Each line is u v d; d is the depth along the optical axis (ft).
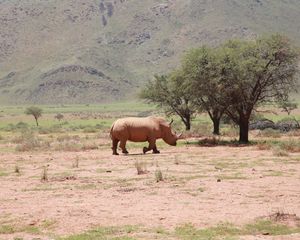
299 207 76.43
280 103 212.43
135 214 73.00
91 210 76.07
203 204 79.05
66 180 106.22
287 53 198.08
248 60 193.16
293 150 161.38
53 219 70.95
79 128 387.75
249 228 65.05
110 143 209.77
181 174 110.63
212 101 205.05
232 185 95.66
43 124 506.89
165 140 165.58
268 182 98.73
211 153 158.71
